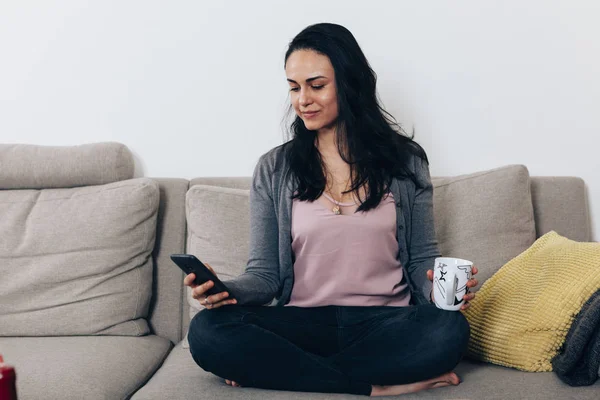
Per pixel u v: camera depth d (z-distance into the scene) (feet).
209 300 4.37
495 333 4.70
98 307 5.83
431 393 4.15
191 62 6.78
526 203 5.75
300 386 4.21
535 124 6.61
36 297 5.89
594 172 6.60
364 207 5.06
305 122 5.20
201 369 4.79
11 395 2.62
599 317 4.08
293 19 6.68
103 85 6.86
